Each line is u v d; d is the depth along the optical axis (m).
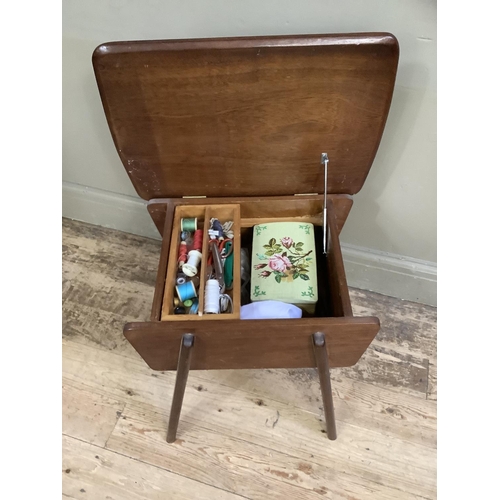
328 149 0.89
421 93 0.90
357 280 1.43
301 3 0.80
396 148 1.02
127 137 0.87
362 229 1.28
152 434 1.19
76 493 1.12
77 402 1.25
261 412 1.22
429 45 0.82
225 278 0.97
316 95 0.79
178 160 0.92
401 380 1.27
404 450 1.16
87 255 1.54
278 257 0.99
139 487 1.12
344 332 0.81
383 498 1.10
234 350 0.87
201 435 1.19
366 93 0.79
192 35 0.90
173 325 0.80
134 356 1.33
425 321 1.38
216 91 0.79
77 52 1.02
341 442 1.17
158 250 1.55
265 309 0.90
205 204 1.00
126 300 1.44
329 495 1.10
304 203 1.01
